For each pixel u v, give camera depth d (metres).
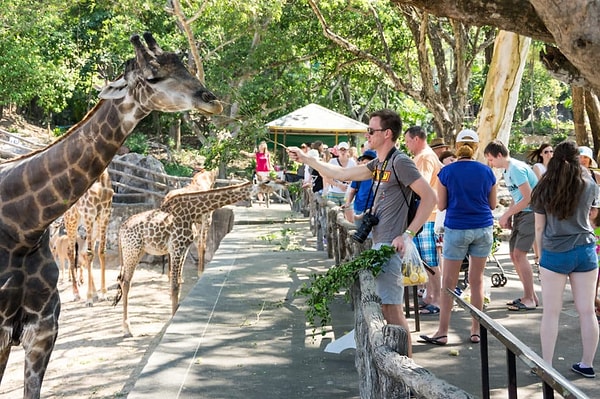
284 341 6.29
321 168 5.08
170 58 4.17
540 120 48.75
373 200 4.80
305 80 27.39
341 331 6.59
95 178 4.36
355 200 7.97
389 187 4.67
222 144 15.91
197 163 35.78
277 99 26.30
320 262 10.66
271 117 30.95
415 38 15.84
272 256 11.38
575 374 5.19
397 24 19.83
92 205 13.19
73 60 32.72
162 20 28.88
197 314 7.30
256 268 10.18
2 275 4.19
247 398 4.82
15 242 4.25
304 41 23.05
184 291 15.30
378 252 4.54
